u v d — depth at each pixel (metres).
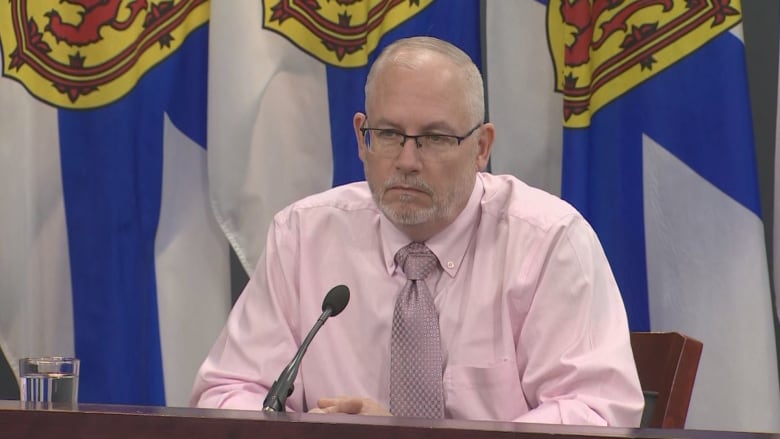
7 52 10.66
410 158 7.29
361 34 10.57
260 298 8.19
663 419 7.54
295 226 8.26
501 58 10.36
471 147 7.50
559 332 7.46
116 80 10.76
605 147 10.08
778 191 9.78
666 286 9.87
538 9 10.31
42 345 10.76
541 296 7.55
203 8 10.86
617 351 7.29
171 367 10.64
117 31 10.77
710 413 9.69
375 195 7.47
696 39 9.86
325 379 7.80
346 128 10.55
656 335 7.91
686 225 9.83
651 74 9.95
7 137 10.57
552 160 10.37
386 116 7.34
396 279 7.89
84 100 10.77
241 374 7.89
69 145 10.76
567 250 7.63
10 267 10.52
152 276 10.70
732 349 9.64
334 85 10.59
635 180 10.00
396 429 4.19
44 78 10.76
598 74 10.14
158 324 10.66
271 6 10.48
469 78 7.51
